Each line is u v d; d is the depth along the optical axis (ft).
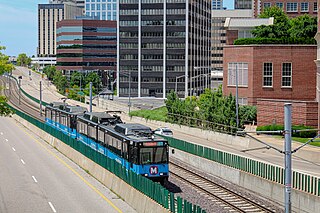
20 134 266.98
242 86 292.61
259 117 254.06
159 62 571.28
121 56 579.48
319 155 173.37
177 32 565.12
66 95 554.87
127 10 572.92
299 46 280.72
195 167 175.94
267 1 468.75
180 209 89.76
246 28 339.57
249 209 114.83
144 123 333.83
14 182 139.23
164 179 138.21
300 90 282.36
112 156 150.92
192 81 586.86
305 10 463.01
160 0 564.71
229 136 238.89
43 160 178.29
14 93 587.68
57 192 126.00
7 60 278.67
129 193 114.01
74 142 177.06
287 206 79.82
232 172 146.92
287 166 79.51
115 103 419.13
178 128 293.02
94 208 109.40
